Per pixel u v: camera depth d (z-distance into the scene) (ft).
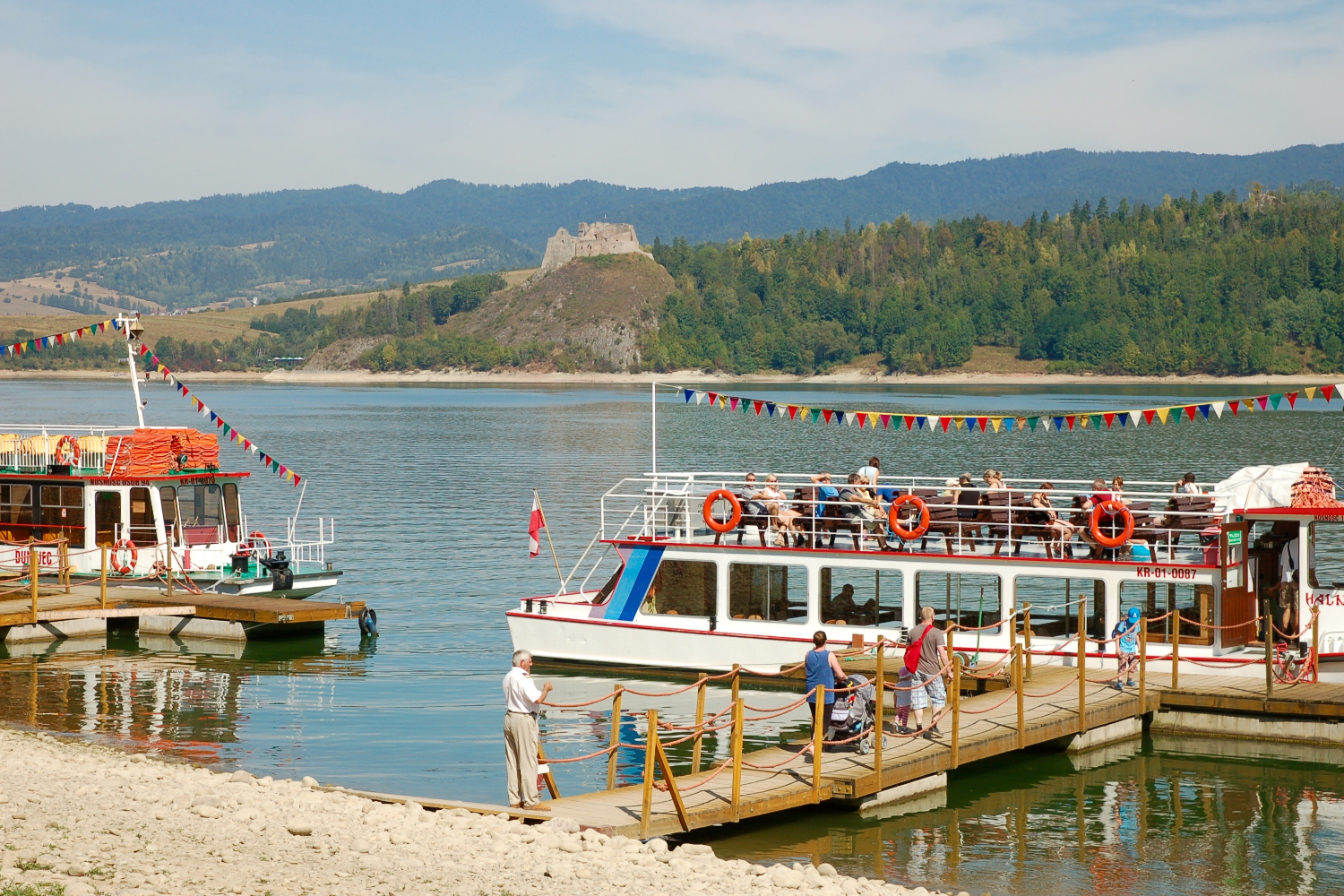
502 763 83.51
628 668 107.24
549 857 54.85
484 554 178.09
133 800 60.54
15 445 136.36
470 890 49.34
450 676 108.78
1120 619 93.50
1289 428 459.73
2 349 135.74
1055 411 536.83
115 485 132.16
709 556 105.40
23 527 135.85
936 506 99.91
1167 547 93.76
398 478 287.07
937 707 78.33
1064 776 80.18
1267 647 85.15
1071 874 64.59
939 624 99.45
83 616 119.24
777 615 103.71
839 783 68.95
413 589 151.64
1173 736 87.61
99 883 46.14
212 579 130.93
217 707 97.96
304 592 134.92
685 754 86.28
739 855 65.82
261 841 54.08
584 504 237.25
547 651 110.01
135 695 101.50
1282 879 64.34
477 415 626.64
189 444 136.15
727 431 484.74
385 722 93.66
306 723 93.40
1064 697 86.79
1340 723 82.28
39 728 91.04
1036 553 98.84
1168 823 72.18
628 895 50.47
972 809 74.08
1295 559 94.12
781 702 98.53
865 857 66.18
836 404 640.99
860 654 97.35
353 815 59.98
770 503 105.29
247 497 246.06
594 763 84.38
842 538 105.19
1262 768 81.82
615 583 108.88
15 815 55.57
